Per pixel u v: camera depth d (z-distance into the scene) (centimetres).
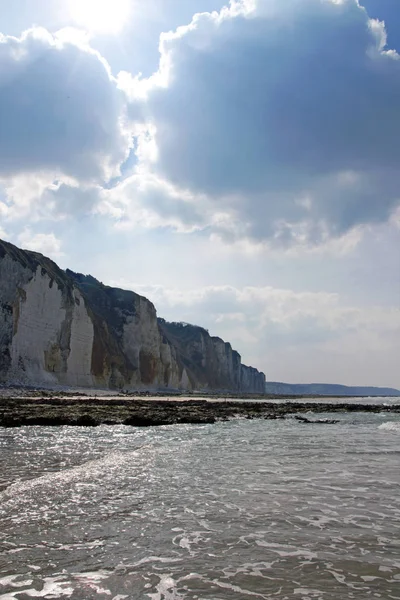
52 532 708
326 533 719
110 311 10475
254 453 1588
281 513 826
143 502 888
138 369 10075
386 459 1468
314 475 1180
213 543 670
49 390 6025
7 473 1143
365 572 573
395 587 532
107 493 953
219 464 1338
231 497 937
